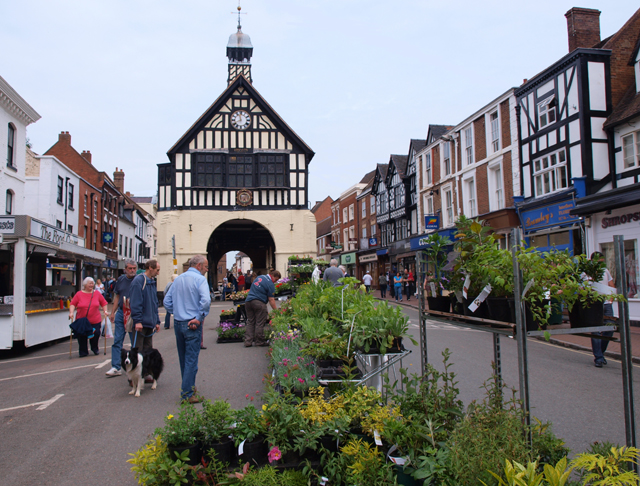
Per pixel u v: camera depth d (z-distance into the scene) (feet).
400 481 9.27
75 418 16.69
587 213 45.47
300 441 10.50
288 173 94.17
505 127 61.57
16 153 59.93
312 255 93.20
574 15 56.34
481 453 8.11
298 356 15.88
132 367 19.17
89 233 101.35
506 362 26.63
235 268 293.84
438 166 82.38
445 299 12.64
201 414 12.12
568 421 15.78
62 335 40.32
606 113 48.47
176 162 92.07
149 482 9.92
